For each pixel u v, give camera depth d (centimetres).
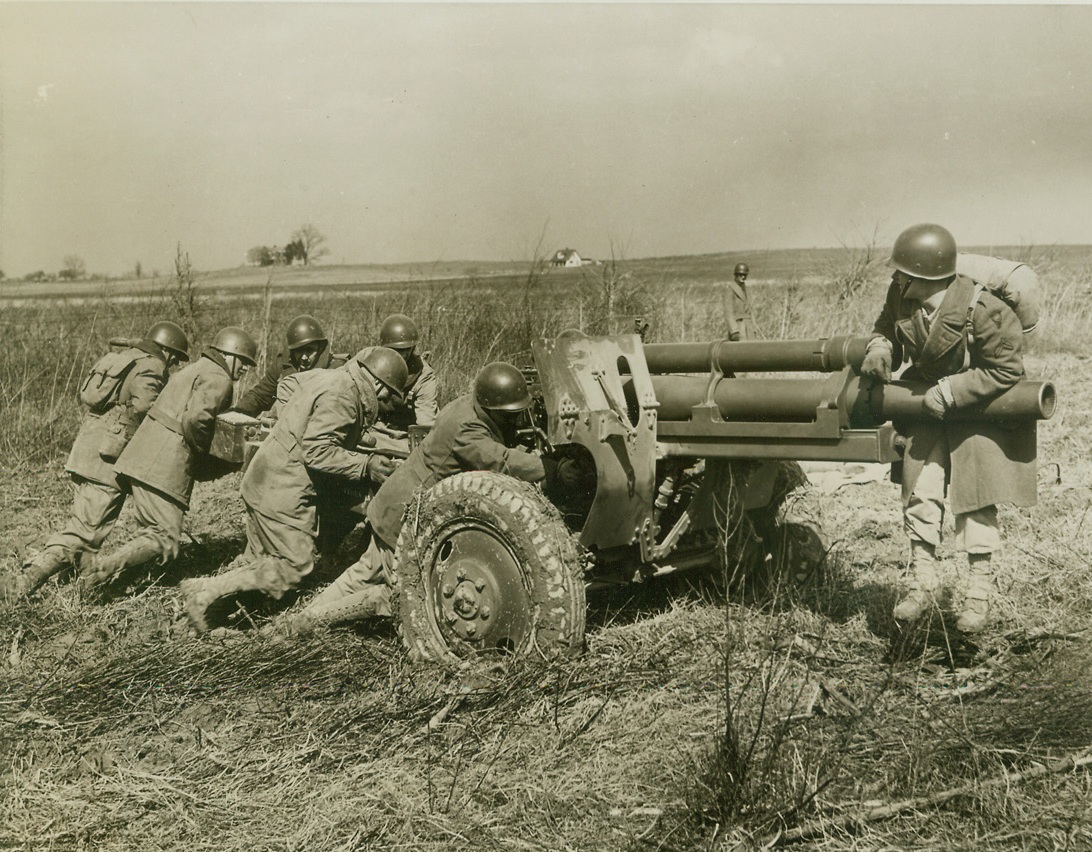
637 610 509
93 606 557
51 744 391
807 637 443
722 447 439
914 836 297
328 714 399
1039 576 506
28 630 522
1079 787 313
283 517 527
